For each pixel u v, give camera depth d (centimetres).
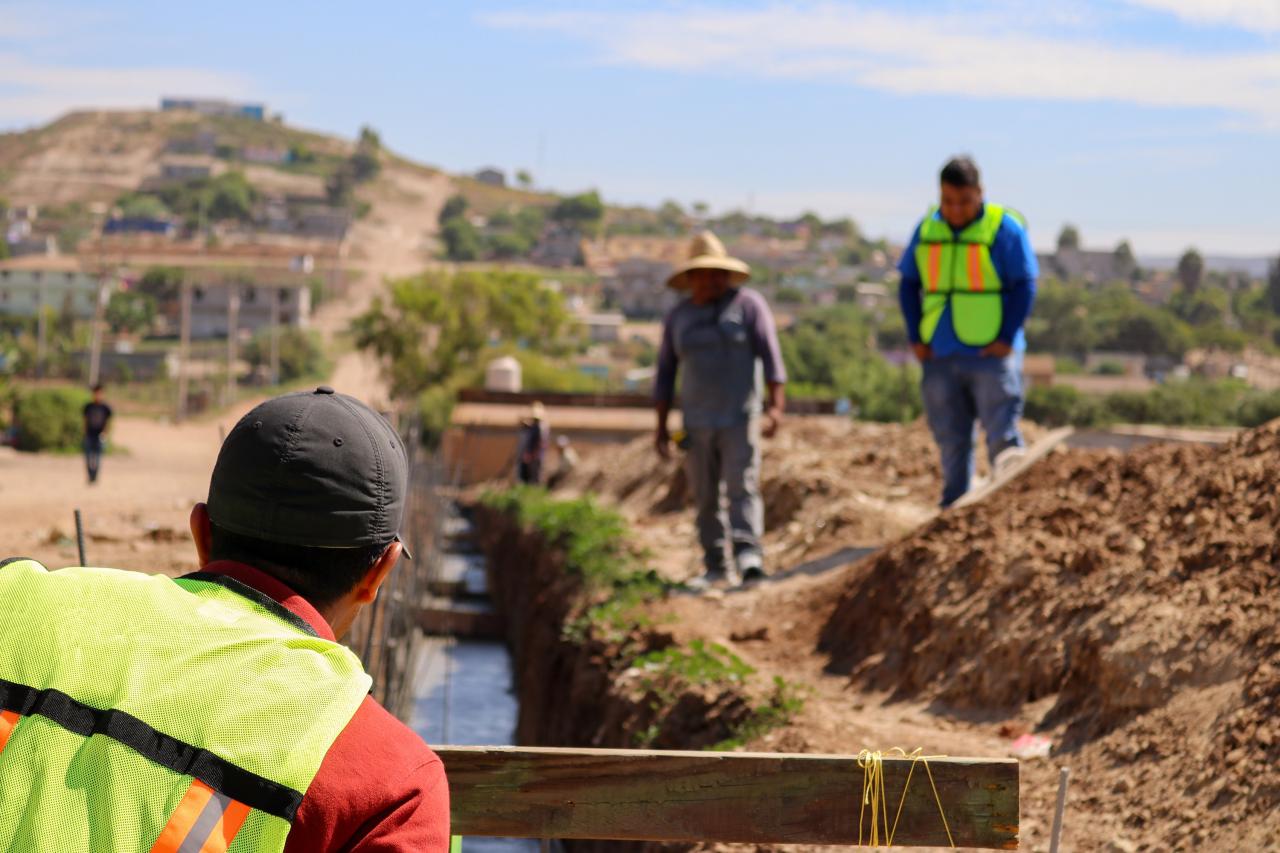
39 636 162
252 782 152
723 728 646
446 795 167
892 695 681
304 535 175
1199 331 9750
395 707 792
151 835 147
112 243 17100
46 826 147
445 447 2895
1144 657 540
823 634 804
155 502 1611
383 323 6544
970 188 853
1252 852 418
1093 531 686
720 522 1002
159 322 13725
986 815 311
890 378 5719
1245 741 459
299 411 180
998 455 883
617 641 861
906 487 1182
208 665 161
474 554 2139
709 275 973
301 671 163
